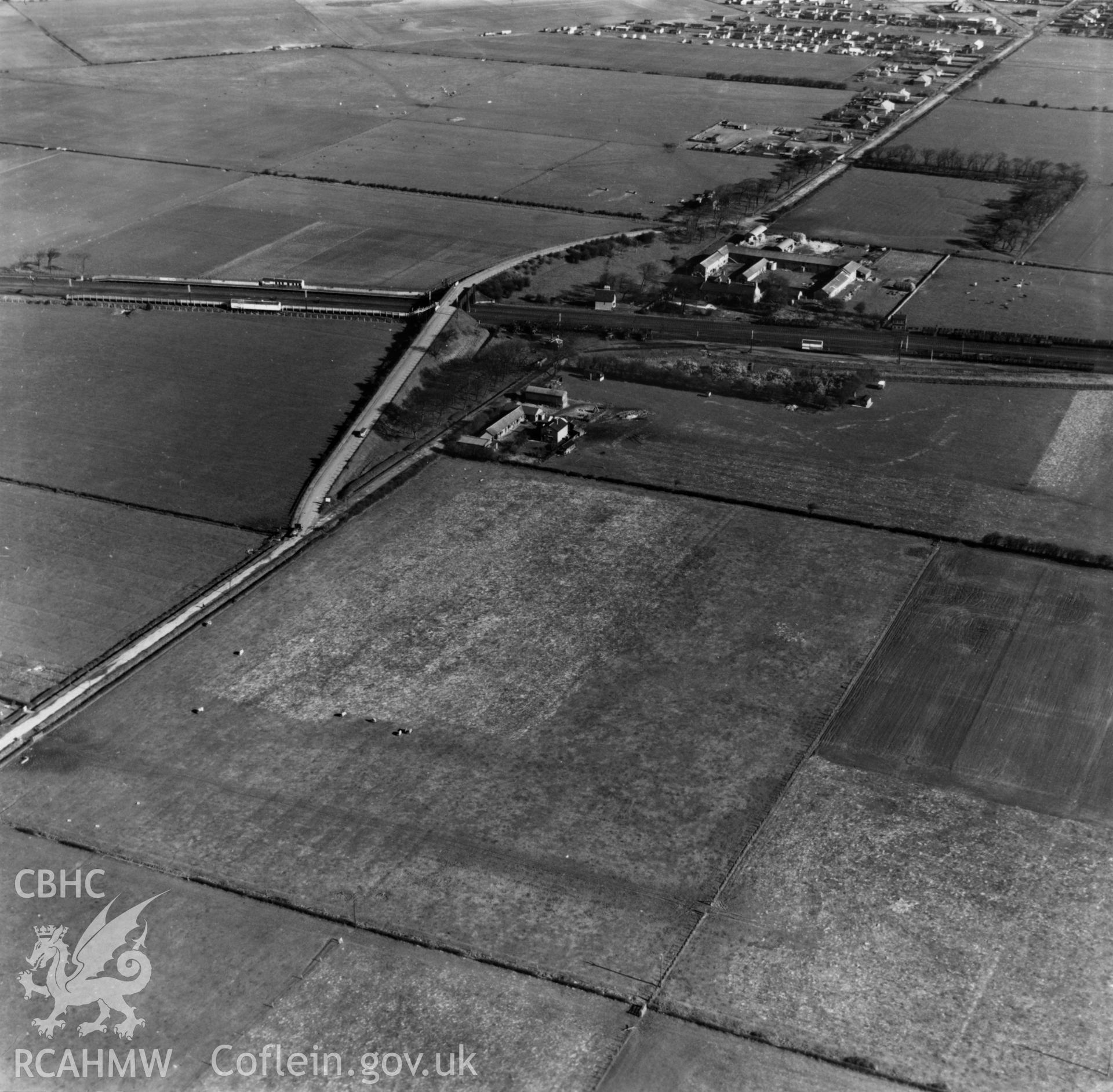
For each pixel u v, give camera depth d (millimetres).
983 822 179750
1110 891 168375
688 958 158625
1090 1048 147250
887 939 161500
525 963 158000
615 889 168875
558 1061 145875
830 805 182875
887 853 174625
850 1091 142250
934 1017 151000
